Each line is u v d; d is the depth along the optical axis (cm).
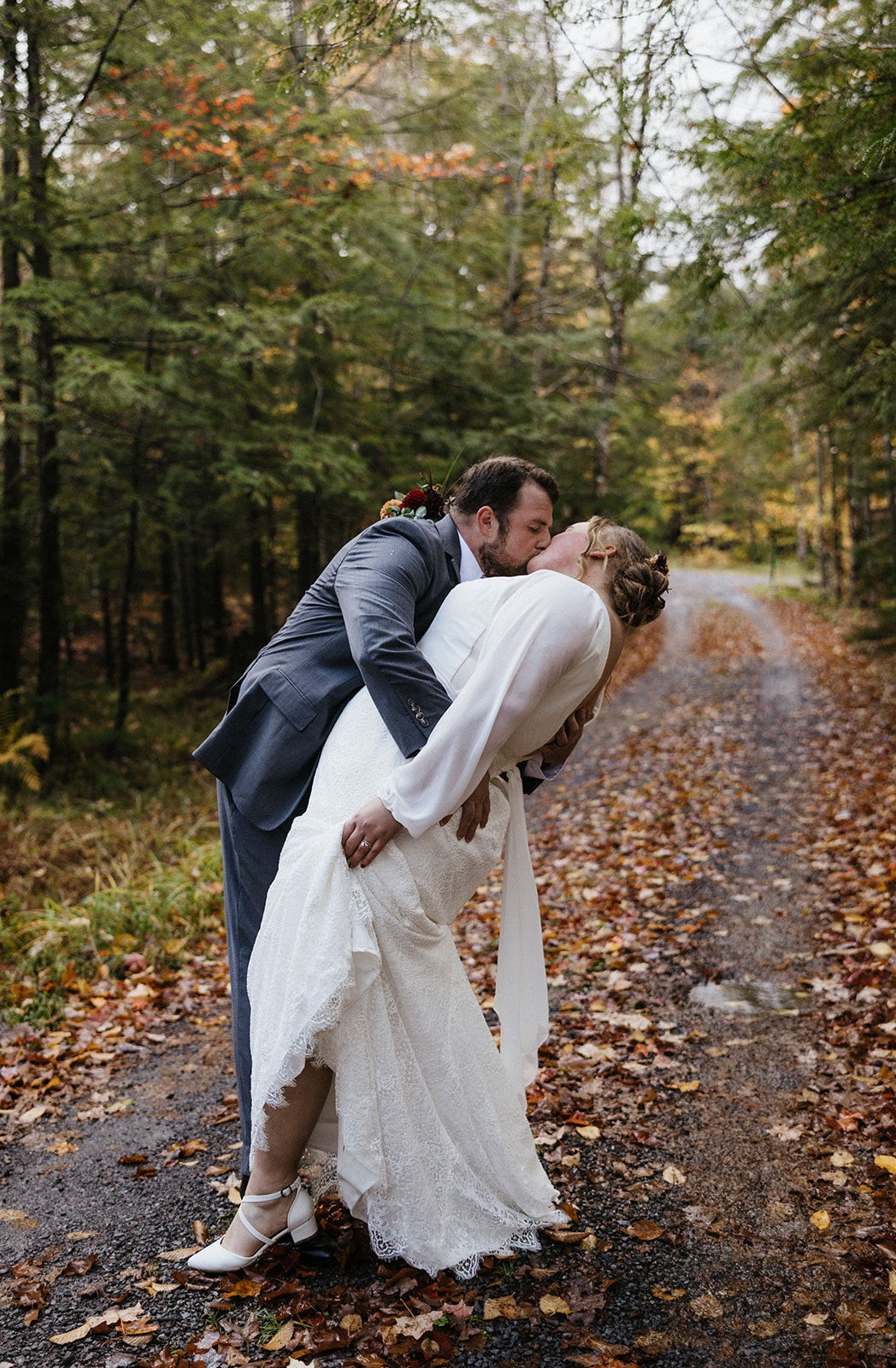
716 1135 276
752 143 414
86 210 884
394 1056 200
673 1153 266
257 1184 210
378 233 1151
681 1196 245
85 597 1658
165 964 470
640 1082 313
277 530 1477
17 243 845
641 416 1716
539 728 213
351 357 1147
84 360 824
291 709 210
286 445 995
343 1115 194
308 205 912
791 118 397
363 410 1212
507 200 1339
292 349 1075
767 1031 348
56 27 741
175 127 831
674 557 4525
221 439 955
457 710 193
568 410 1259
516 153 1076
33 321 820
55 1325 201
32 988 434
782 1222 231
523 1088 237
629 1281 210
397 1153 198
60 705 1009
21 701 993
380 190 1157
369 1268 215
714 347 849
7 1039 380
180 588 2102
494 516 223
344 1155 194
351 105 983
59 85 779
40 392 900
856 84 378
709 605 2616
